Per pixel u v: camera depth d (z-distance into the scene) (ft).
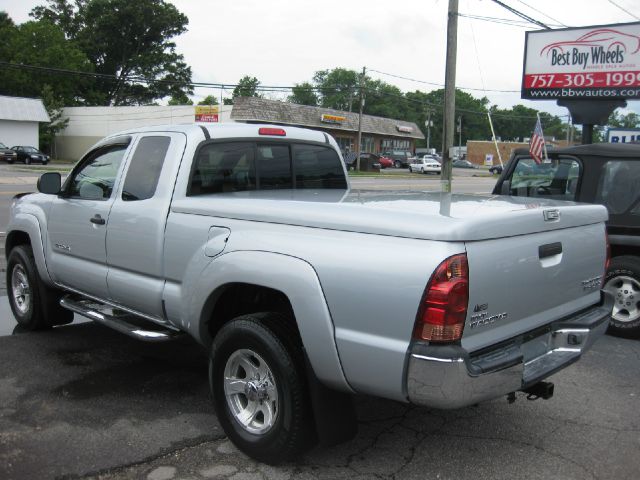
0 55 212.64
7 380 15.64
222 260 11.84
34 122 183.42
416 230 9.50
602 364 17.88
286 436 11.02
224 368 12.09
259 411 11.77
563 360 11.55
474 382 9.41
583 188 20.99
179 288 13.20
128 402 14.43
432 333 9.27
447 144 60.85
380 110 374.22
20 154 159.12
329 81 365.61
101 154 16.39
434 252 9.27
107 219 15.03
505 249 10.07
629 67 50.98
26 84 213.66
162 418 13.58
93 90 244.42
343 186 17.99
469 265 9.38
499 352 10.20
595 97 53.16
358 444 12.61
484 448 12.52
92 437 12.60
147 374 16.26
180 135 14.03
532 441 12.87
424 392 9.39
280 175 16.06
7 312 22.18
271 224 11.48
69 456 11.78
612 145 21.15
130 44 254.47
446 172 61.31
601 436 13.17
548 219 11.09
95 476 11.10
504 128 383.65
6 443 12.25
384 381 9.78
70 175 17.33
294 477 11.21
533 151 22.65
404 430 13.30
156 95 265.34
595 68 52.70
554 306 11.68
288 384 10.87
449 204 11.28
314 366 10.56
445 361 9.14
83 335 19.54
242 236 11.74
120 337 19.39
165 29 255.50
